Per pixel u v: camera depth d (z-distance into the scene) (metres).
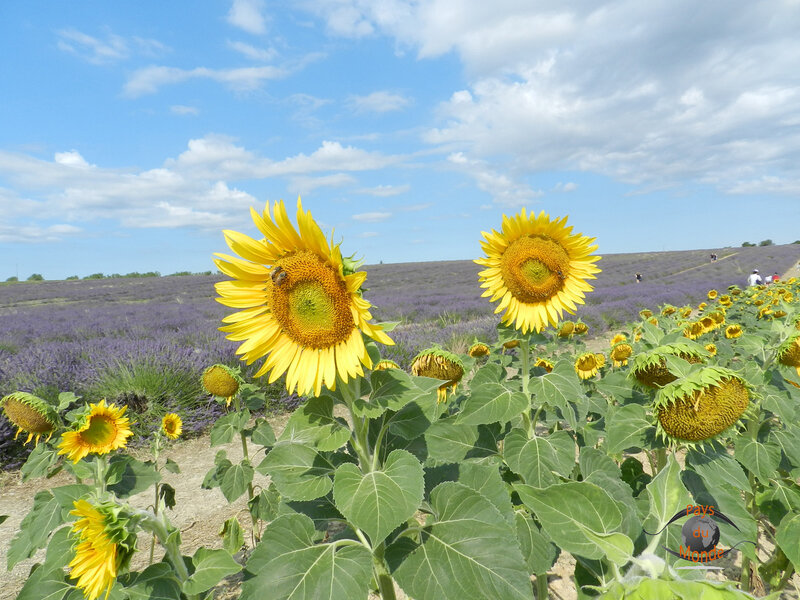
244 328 1.65
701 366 1.82
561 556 3.07
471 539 1.50
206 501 4.64
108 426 2.41
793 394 2.50
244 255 1.63
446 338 11.19
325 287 1.53
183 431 6.69
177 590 1.73
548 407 2.82
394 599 1.67
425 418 1.76
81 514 1.58
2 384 7.10
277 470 1.68
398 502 1.36
